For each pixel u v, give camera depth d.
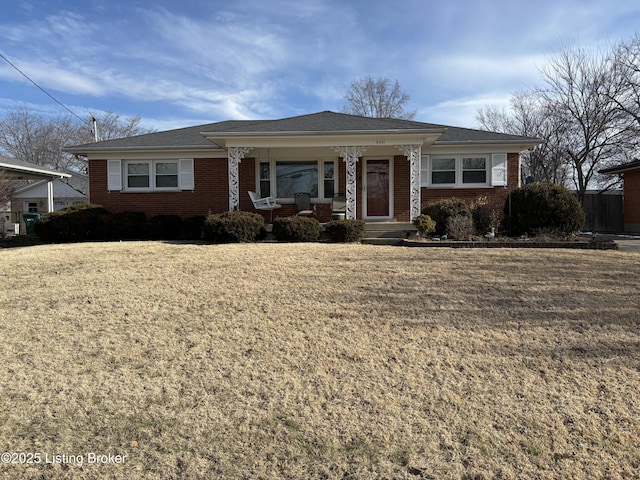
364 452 2.80
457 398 3.47
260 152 14.62
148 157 14.80
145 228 12.82
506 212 12.98
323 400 3.44
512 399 3.45
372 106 40.75
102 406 3.32
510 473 2.60
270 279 6.86
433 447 2.85
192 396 3.49
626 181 18.78
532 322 5.14
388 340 4.61
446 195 14.19
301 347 4.42
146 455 2.77
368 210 14.70
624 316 5.33
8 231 19.55
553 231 11.98
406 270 7.52
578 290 6.38
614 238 14.97
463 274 7.27
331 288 6.41
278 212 14.77
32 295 6.05
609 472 2.61
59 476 2.56
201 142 14.84
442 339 4.64
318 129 12.35
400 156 14.59
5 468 2.62
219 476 2.58
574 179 25.61
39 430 3.02
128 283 6.61
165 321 5.10
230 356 4.22
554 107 24.02
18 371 3.88
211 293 6.12
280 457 2.76
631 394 3.51
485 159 14.11
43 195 33.19
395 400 3.44
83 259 8.48
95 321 5.08
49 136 38.47
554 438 2.94
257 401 3.42
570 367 4.01
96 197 14.85
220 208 14.75
